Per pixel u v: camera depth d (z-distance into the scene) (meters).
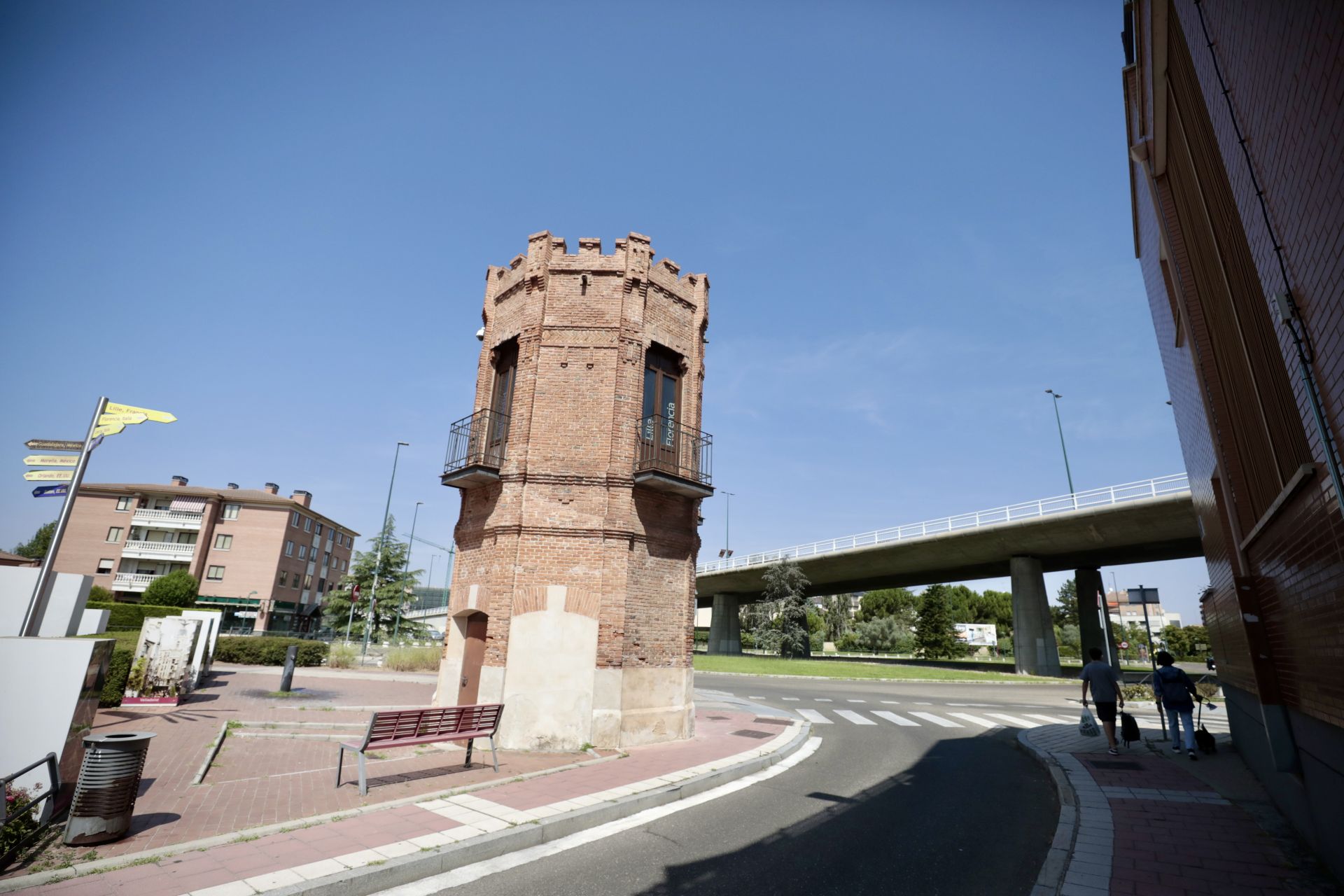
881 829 7.01
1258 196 4.61
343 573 69.88
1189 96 6.74
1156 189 9.54
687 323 13.78
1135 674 32.19
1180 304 9.09
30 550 69.62
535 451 11.77
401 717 7.96
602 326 12.30
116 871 5.08
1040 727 14.10
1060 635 73.25
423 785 7.97
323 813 6.71
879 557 42.28
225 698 15.30
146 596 42.00
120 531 53.88
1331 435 3.94
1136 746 11.21
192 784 7.65
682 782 8.46
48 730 6.36
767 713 16.70
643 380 12.55
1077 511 31.62
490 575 11.49
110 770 5.73
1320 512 4.46
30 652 6.46
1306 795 5.82
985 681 29.72
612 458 11.70
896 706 19.55
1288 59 3.62
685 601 12.45
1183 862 5.62
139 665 13.65
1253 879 5.20
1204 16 5.14
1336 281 3.43
